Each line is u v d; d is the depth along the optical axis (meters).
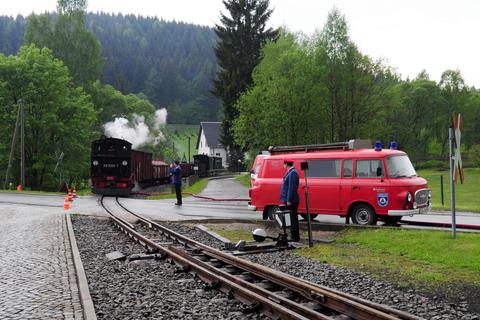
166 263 10.55
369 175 14.66
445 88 90.56
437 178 53.81
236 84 53.31
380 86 47.41
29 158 51.44
